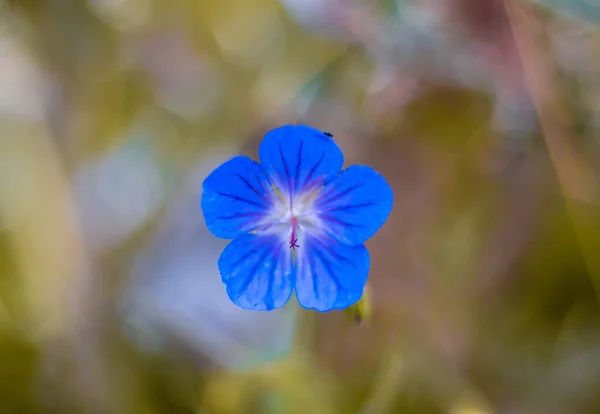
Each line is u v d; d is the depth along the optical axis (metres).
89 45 0.39
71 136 0.39
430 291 0.38
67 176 0.39
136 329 0.37
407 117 0.39
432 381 0.36
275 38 0.40
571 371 0.37
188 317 0.37
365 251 0.31
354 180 0.31
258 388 0.36
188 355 0.37
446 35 0.38
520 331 0.37
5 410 0.37
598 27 0.38
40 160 0.38
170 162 0.39
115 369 0.37
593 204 0.38
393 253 0.38
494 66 0.38
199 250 0.38
